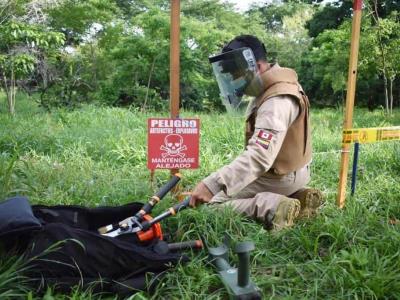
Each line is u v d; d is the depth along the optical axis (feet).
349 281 8.14
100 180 14.17
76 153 18.62
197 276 8.41
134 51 42.60
